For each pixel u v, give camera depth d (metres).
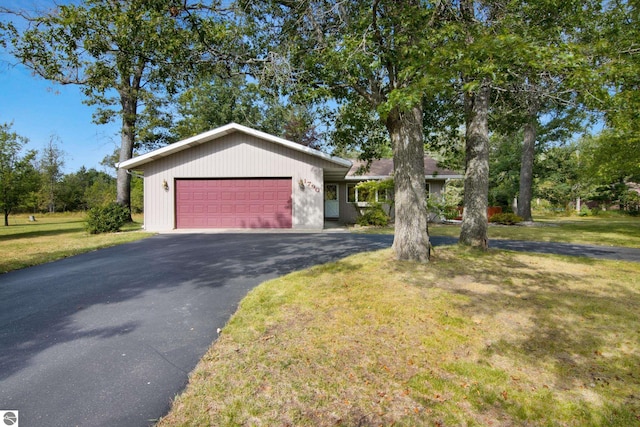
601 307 3.61
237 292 4.31
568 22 4.89
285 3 5.74
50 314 3.56
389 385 2.19
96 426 1.84
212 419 1.88
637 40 4.98
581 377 2.31
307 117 8.98
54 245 8.39
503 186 25.53
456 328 3.07
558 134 17.42
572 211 25.69
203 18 5.11
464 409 1.97
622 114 3.96
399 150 5.79
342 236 10.04
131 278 5.05
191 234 10.71
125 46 4.46
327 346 2.72
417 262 5.63
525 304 3.68
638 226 14.12
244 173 12.30
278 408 1.97
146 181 12.20
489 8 5.07
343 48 4.64
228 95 24.17
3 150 14.34
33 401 2.06
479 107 6.98
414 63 3.73
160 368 2.46
